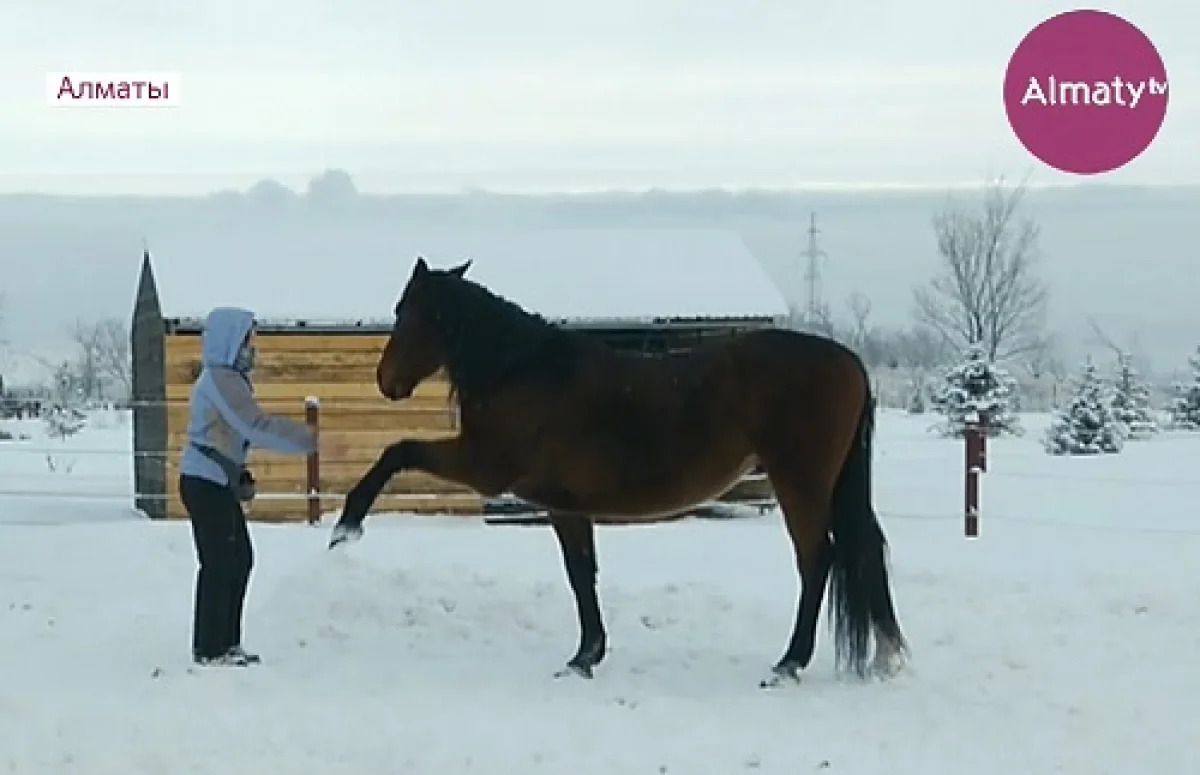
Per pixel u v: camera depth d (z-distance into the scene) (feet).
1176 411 131.75
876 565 26.55
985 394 118.21
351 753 21.04
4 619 32.17
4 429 126.00
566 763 20.90
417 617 31.50
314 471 49.44
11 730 22.04
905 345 191.72
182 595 35.29
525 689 26.04
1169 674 27.43
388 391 27.84
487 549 42.16
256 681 26.02
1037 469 80.89
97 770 20.27
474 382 26.94
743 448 26.71
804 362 26.43
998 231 201.16
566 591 33.94
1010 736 22.80
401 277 62.80
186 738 21.66
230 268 62.34
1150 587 35.55
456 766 20.65
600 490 26.63
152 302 62.75
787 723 23.49
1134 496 65.57
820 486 26.48
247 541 28.09
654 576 38.58
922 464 85.46
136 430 67.77
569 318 59.77
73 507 64.23
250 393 27.20
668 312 60.59
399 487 57.72
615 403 26.48
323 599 31.65
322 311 57.72
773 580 37.93
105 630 31.04
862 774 20.67
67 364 182.50
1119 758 21.54
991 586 35.88
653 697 25.39
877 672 26.63
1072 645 29.96
